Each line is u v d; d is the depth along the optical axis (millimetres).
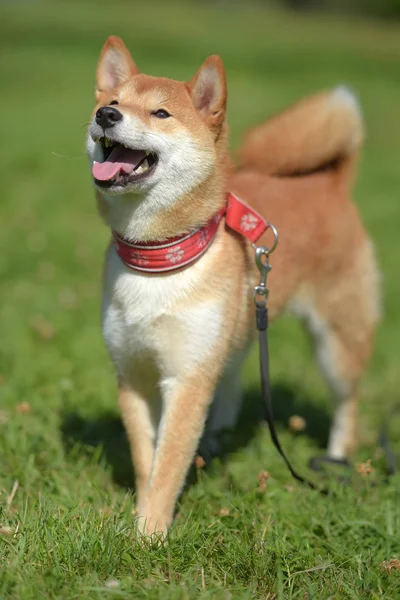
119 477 4141
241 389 5184
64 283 7434
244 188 4449
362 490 4082
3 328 6180
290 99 17297
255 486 4000
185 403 3646
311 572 3170
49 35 25328
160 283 3609
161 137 3561
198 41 26469
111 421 4715
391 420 5387
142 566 3070
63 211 9781
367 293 4930
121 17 34031
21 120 14188
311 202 4676
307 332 4930
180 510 3771
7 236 8570
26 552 3047
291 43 28328
